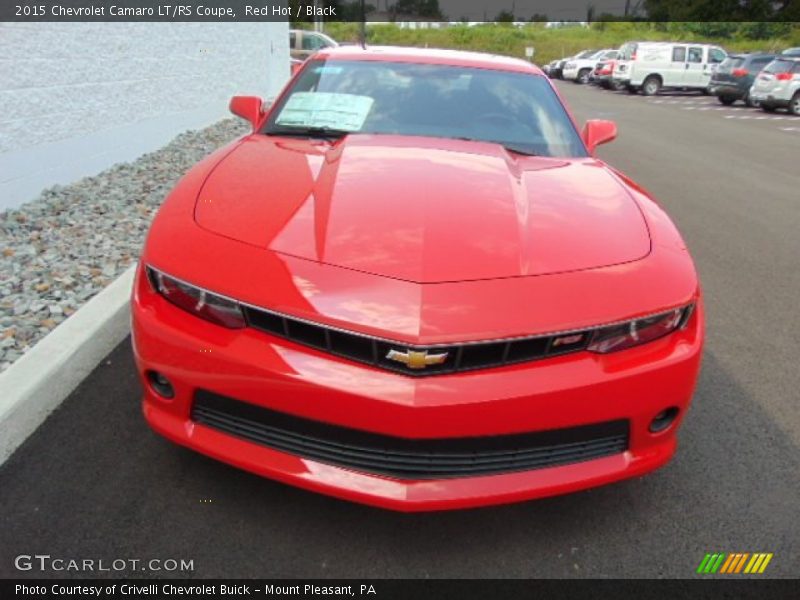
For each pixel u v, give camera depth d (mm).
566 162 3053
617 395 1976
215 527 2098
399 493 1932
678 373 2062
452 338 1841
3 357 2762
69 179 5473
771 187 8945
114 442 2461
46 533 2020
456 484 1955
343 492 1940
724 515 2342
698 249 5836
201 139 8109
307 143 3000
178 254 2070
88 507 2135
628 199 2627
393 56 3668
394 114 3266
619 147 12125
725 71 22969
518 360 1919
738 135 14844
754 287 4883
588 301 1981
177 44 7773
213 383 1952
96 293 3488
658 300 2061
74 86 5441
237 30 9992
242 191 2361
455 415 1849
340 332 1855
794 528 2297
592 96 25734
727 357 3658
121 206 5055
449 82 3494
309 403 1876
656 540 2199
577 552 2121
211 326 1974
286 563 1991
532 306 1936
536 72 3742
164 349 2008
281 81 13109
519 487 1982
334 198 2305
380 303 1884
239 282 1952
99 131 5938
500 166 2734
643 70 27203
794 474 2605
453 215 2234
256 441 2016
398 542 2102
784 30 50750
